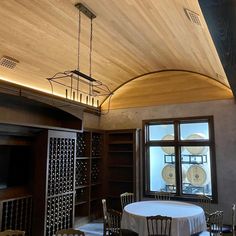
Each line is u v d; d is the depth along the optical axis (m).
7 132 3.96
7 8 3.42
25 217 4.17
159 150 6.23
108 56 5.29
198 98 5.86
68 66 5.13
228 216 5.24
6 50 4.10
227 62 2.87
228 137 5.45
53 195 4.47
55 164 4.59
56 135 4.63
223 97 5.60
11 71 4.48
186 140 5.90
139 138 6.30
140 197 6.07
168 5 2.90
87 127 6.22
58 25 3.99
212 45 3.21
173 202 4.70
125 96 6.74
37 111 4.99
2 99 4.39
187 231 3.58
